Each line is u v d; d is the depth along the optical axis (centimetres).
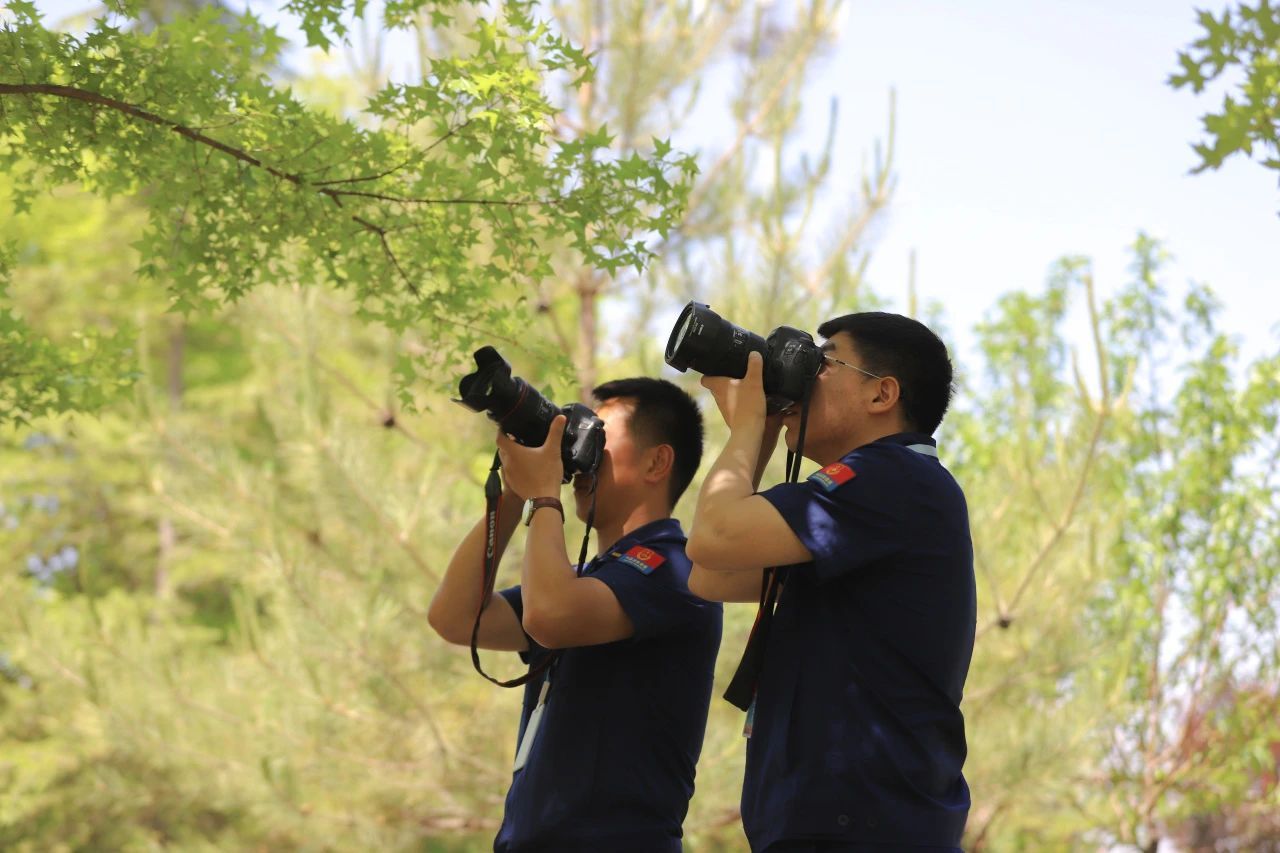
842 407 371
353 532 1216
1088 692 1256
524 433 423
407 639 1179
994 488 1288
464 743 1249
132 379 567
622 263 531
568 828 404
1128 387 1182
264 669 1228
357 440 1195
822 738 336
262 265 541
